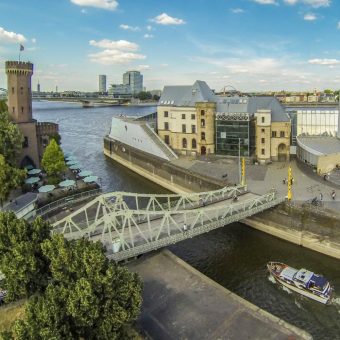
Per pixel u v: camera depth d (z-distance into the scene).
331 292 54.34
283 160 107.25
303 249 68.25
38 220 43.38
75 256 37.44
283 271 57.28
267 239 72.25
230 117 110.38
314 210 66.75
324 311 51.09
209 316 44.44
